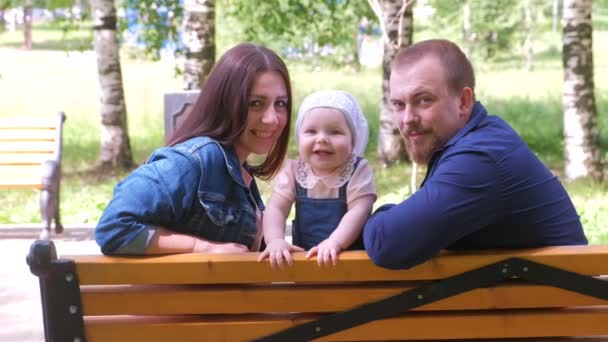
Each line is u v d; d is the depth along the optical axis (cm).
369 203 276
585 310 252
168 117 634
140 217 244
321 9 1313
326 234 279
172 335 248
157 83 1888
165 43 1281
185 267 241
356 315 247
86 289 245
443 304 247
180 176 250
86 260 241
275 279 244
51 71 2045
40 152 723
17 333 467
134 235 242
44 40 2705
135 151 1296
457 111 261
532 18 2531
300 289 246
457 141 254
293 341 249
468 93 261
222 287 247
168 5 1220
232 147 267
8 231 759
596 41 2428
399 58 265
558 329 250
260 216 294
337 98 275
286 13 1270
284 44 1588
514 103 1638
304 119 276
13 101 1705
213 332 248
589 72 1056
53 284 242
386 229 238
